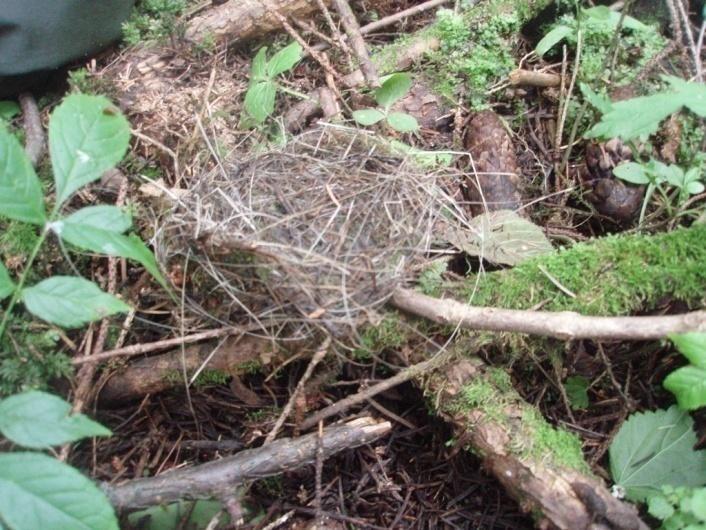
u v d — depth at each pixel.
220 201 0.37
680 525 0.33
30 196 0.31
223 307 0.36
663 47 0.45
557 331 0.34
